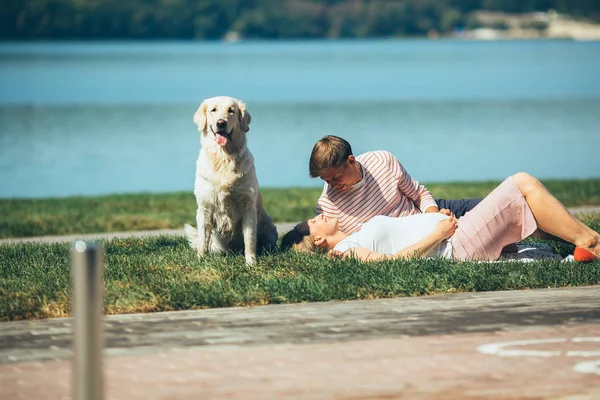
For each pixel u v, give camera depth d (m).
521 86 64.62
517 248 8.81
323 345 5.66
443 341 5.73
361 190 8.63
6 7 184.00
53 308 6.71
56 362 5.38
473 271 7.50
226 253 9.09
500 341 5.72
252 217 8.74
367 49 153.00
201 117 8.70
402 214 8.73
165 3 195.12
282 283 7.26
